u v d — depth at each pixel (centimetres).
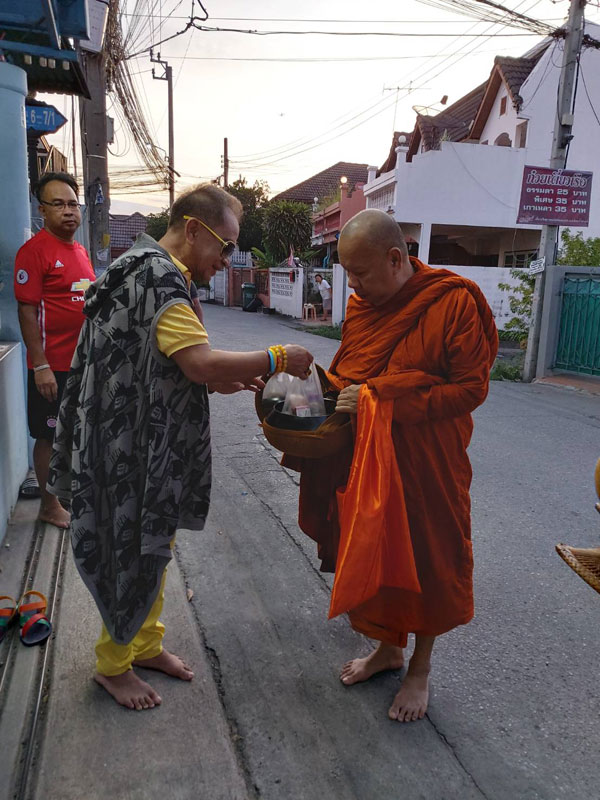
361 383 210
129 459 193
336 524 230
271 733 210
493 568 337
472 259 1947
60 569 303
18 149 359
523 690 238
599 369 884
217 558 330
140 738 203
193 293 211
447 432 204
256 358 196
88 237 988
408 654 258
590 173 920
